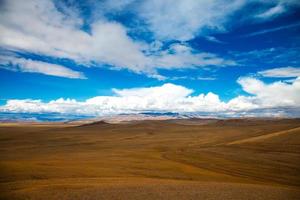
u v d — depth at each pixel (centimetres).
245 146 8662
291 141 8575
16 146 11306
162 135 17725
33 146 11344
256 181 4366
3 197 2466
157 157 6969
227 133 17212
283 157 6538
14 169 3981
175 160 6506
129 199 2491
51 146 11300
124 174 4253
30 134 17912
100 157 6706
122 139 15312
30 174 3712
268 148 7931
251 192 2919
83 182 3250
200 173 4816
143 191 2781
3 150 9600
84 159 6119
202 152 7931
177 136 16600
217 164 5972
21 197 2464
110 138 16038
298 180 4541
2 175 3559
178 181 3619
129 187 2945
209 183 3466
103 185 3017
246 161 6294
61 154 7788
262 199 2644
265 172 5150
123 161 5812
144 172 4556
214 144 10419
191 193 2772
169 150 8988
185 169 5156
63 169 4259
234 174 4969
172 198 2569
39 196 2494
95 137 16600
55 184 3039
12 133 18525
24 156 7275
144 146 10944
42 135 17450
